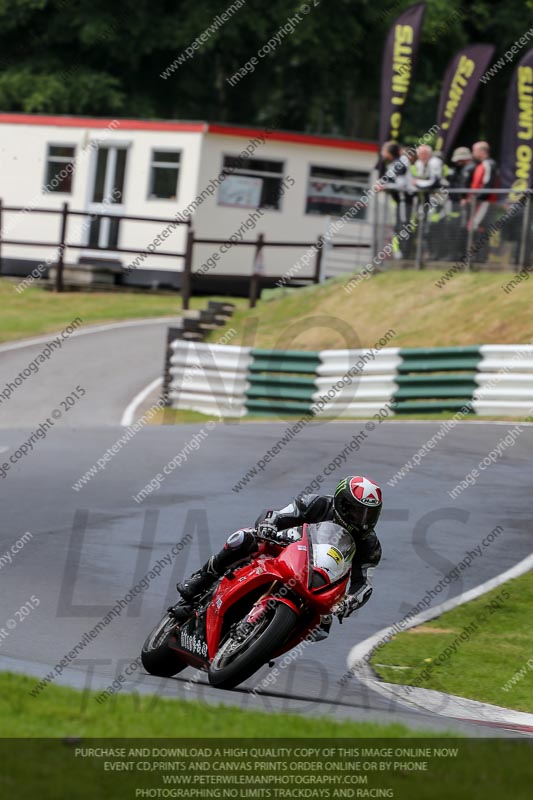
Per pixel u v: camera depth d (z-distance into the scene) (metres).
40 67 150.62
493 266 82.12
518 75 83.88
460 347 66.06
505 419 63.19
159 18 146.00
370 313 82.81
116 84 150.25
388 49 95.00
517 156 84.56
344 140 119.44
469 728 22.62
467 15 141.75
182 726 18.58
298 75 154.00
